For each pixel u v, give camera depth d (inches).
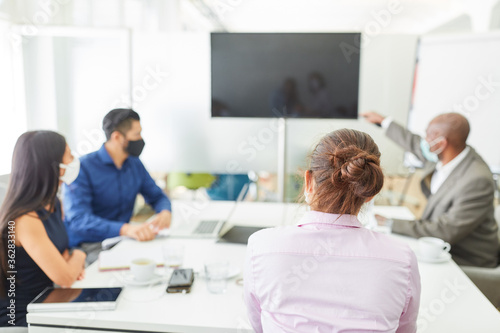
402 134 102.5
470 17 211.3
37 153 58.9
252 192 156.4
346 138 40.6
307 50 107.3
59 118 123.1
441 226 76.4
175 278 55.4
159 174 155.7
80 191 85.4
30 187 57.9
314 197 40.8
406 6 259.0
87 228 81.4
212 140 131.7
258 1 255.3
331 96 109.0
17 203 57.3
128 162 92.8
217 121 130.6
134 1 157.8
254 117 111.3
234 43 107.9
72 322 47.9
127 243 73.7
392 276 37.3
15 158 58.5
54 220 63.1
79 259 61.1
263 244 40.1
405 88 130.9
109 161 89.3
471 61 129.6
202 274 59.7
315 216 40.4
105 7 143.6
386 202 172.1
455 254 80.8
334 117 110.1
